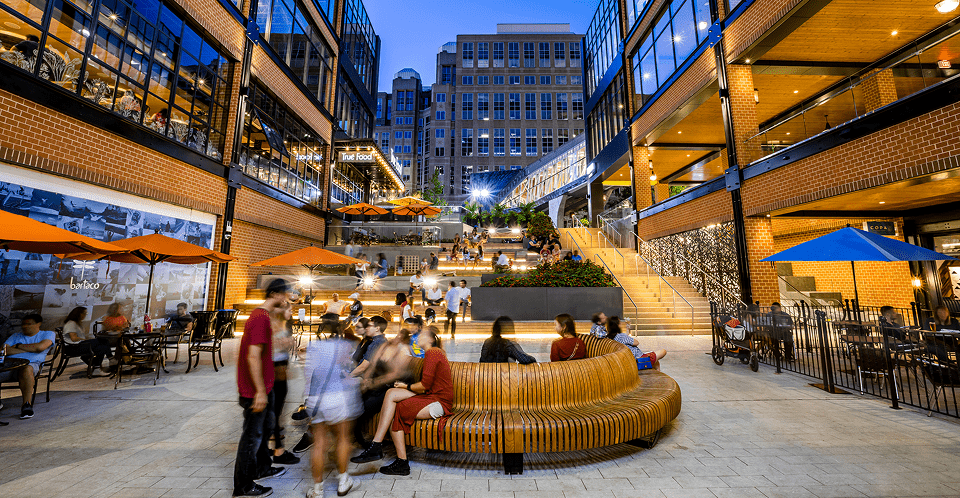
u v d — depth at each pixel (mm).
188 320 8820
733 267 12375
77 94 7848
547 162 35594
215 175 11766
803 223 15172
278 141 15367
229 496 2930
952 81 6660
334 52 20703
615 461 3570
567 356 4848
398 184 31688
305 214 17453
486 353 4516
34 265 7199
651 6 17062
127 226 9047
